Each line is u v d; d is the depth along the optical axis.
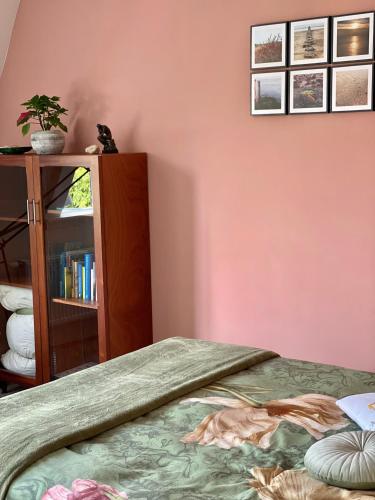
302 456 1.92
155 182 3.79
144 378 2.44
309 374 2.49
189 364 2.56
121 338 3.74
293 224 3.38
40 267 3.79
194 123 3.61
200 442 2.00
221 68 3.48
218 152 3.56
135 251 3.77
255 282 3.54
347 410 2.13
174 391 2.30
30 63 4.18
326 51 3.14
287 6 3.24
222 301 3.67
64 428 2.04
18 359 4.02
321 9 3.15
